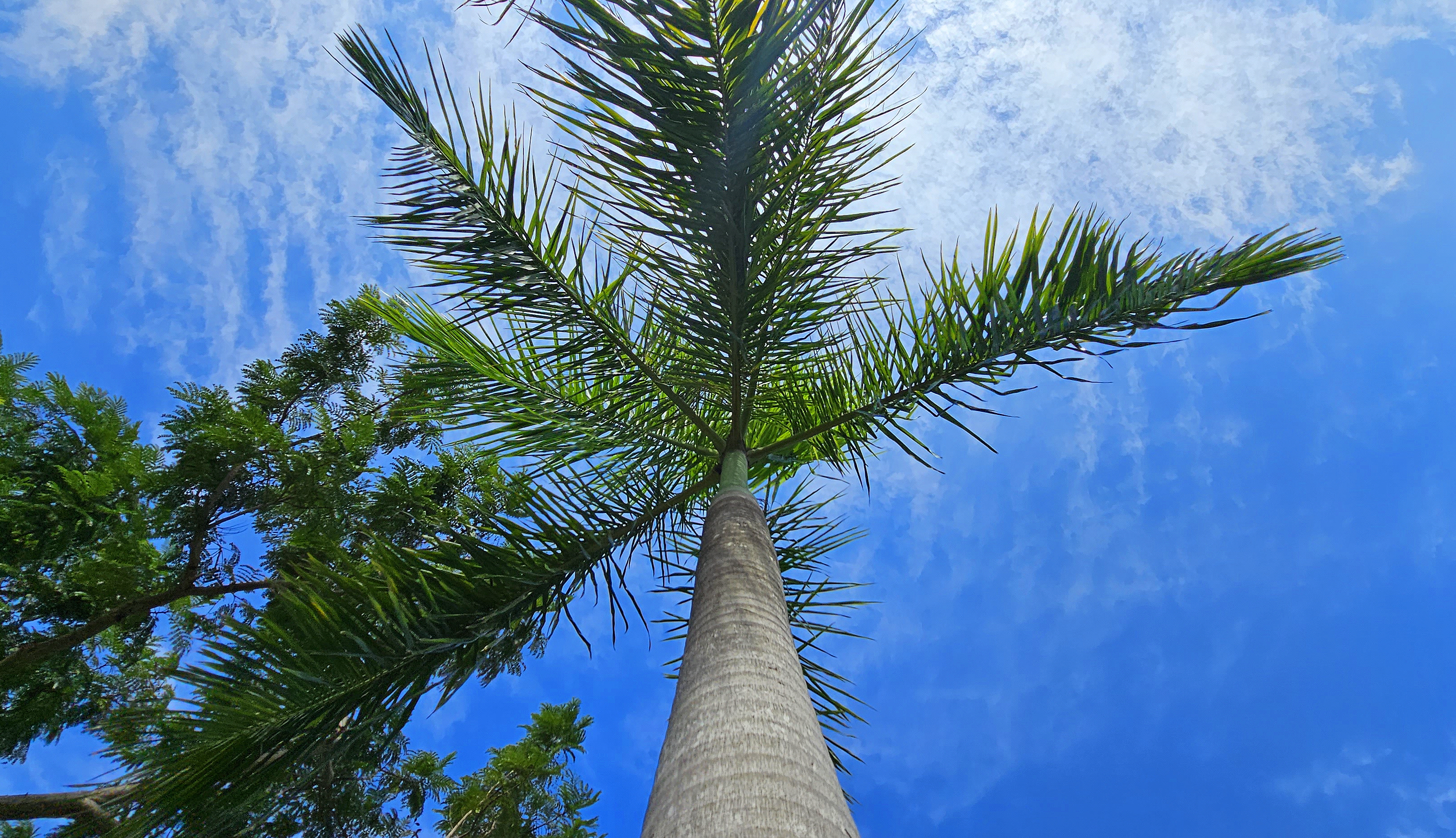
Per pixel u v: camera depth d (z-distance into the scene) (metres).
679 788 1.62
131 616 7.33
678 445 4.54
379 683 3.29
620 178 3.38
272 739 3.04
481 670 3.77
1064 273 3.68
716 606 2.53
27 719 7.35
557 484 4.01
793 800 1.53
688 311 3.78
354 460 7.42
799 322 3.95
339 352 9.28
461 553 3.73
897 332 4.12
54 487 6.56
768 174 3.37
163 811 2.79
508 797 8.41
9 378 7.09
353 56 3.33
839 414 4.43
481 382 4.11
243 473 7.27
